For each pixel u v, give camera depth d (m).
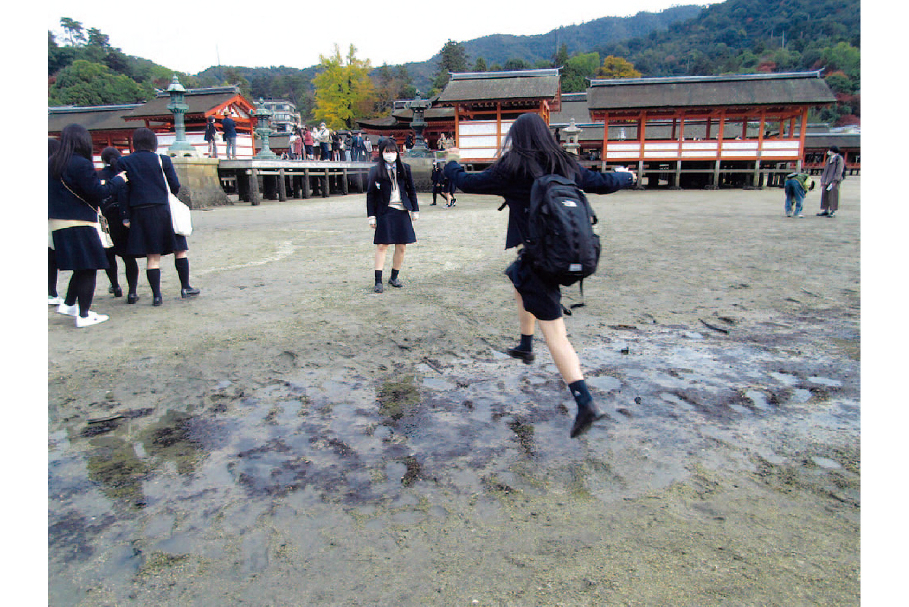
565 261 2.43
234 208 18.75
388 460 2.71
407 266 7.90
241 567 1.97
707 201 20.33
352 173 27.12
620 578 1.84
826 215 13.92
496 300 5.91
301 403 3.41
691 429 2.98
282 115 111.06
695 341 4.49
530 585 1.83
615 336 4.64
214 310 5.64
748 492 2.37
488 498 2.37
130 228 5.55
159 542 2.12
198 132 27.11
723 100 26.67
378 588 1.84
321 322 5.16
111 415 3.26
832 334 4.62
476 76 28.88
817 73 27.05
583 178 2.77
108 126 31.44
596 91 28.92
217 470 2.64
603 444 2.83
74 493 2.45
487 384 3.67
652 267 7.48
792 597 1.73
